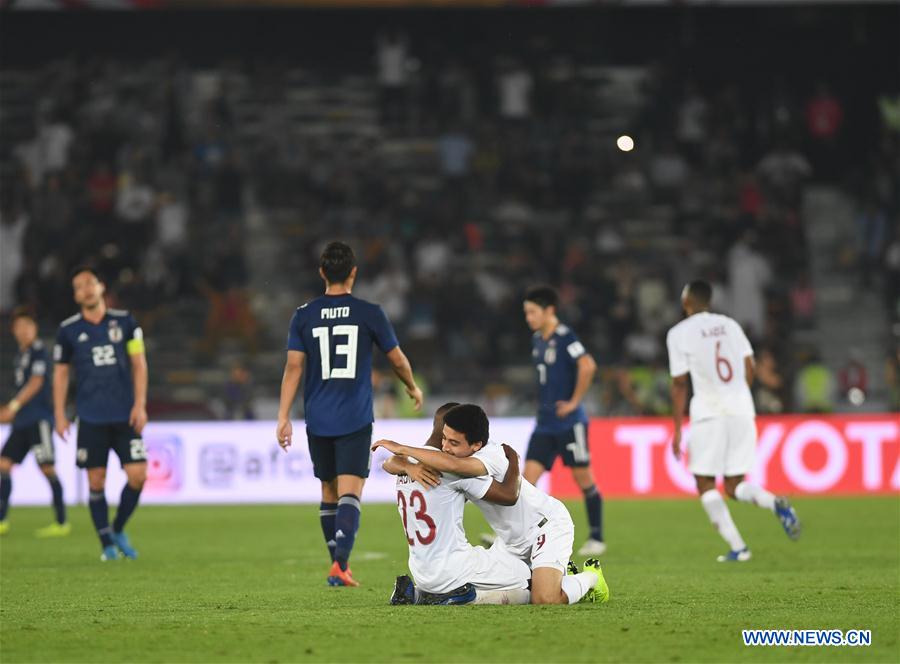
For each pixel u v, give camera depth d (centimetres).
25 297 9350
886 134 10906
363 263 9700
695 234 10431
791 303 9712
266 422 6975
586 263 9456
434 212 10231
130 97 10944
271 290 10000
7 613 2627
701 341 3969
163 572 3666
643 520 5666
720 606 2658
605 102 11388
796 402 8756
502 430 6988
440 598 2616
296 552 4406
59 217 9831
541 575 2616
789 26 11394
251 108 11194
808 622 2398
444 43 11462
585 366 4253
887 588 3064
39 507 6812
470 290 9344
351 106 11369
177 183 10244
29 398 5200
